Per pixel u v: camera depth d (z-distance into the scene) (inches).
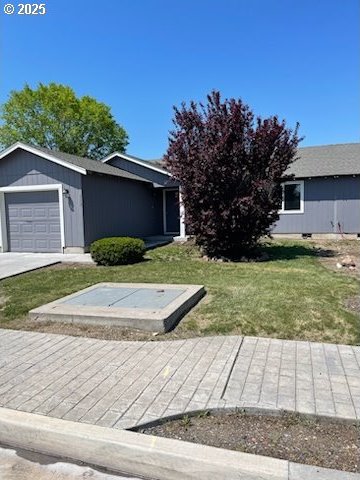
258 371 131.5
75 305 204.5
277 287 249.4
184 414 104.3
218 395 114.0
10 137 1195.3
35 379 128.3
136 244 386.0
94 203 485.1
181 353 149.4
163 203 706.2
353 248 488.7
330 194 611.8
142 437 93.7
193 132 380.5
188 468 86.0
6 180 489.1
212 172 366.0
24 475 88.0
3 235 497.4
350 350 151.1
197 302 222.7
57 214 473.7
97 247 373.7
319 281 269.1
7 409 107.7
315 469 81.5
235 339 164.2
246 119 371.6
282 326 177.8
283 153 380.8
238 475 82.4
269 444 92.0
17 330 182.5
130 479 88.5
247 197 362.9
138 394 116.1
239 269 333.4
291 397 112.2
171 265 365.7
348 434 95.7
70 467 91.9
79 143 1247.5
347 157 647.8
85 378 128.4
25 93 1206.3
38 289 268.4
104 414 104.6
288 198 632.4
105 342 163.9
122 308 194.2
